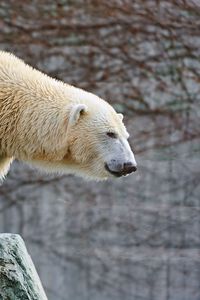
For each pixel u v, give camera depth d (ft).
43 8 68.39
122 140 35.88
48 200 81.76
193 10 65.62
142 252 78.89
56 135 35.47
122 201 79.51
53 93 35.88
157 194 77.66
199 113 68.59
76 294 80.28
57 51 68.69
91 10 67.67
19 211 82.58
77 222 81.05
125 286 79.10
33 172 71.36
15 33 67.15
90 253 79.92
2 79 35.73
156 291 78.84
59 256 80.64
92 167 35.99
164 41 68.33
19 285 31.12
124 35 68.08
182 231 78.43
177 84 69.41
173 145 70.95
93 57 69.21
